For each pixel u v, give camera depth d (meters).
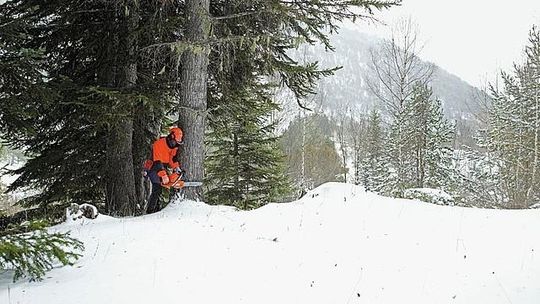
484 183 27.97
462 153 38.12
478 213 7.96
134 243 6.83
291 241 6.88
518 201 22.61
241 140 18.89
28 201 13.05
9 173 12.84
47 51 10.93
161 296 4.92
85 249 6.62
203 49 8.97
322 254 6.29
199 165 9.84
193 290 5.09
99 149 12.23
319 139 40.56
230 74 11.81
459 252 6.20
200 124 9.86
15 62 7.78
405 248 6.43
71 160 12.12
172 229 7.59
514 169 25.53
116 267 5.80
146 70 11.52
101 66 11.21
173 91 11.55
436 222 7.54
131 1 10.21
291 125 33.34
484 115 30.59
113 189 11.44
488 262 5.80
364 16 10.12
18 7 9.82
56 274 5.62
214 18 9.31
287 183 20.06
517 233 6.75
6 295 4.99
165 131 14.29
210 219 8.31
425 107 31.67
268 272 5.65
